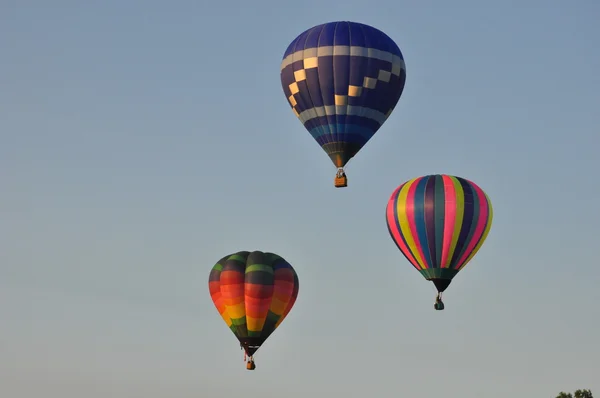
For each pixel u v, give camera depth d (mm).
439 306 198625
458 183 198000
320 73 197750
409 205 197375
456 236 195250
